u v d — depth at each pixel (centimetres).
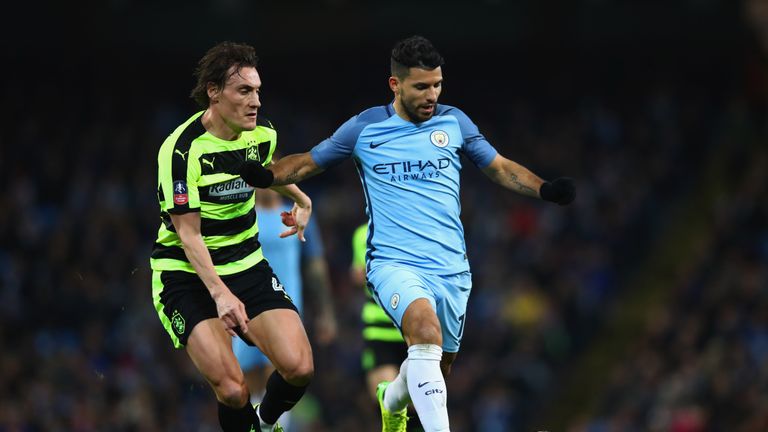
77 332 5584
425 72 1880
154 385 5147
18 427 4859
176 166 1895
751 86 7775
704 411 4784
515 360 5653
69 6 7994
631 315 6350
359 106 8219
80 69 8012
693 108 7862
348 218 6550
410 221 1936
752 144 7544
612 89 8112
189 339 1914
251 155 1966
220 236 1966
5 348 5444
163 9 8156
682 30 8262
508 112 8038
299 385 1934
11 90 7738
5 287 5759
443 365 2030
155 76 8112
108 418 4938
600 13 8281
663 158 7412
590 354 6116
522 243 6388
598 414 5456
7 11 7944
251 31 8244
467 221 6444
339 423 5091
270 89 8244
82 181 6694
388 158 1942
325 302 3058
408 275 1905
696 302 5838
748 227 6469
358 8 8288
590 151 7406
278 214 2708
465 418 5259
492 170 1992
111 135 7294
